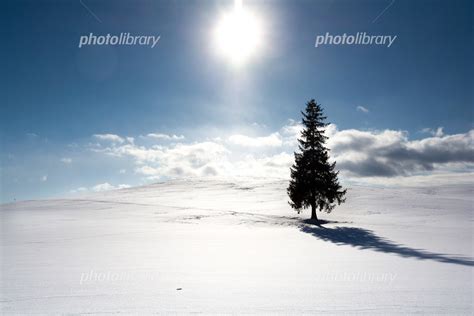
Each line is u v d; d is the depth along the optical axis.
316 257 13.62
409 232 26.45
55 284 8.40
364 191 61.16
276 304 6.36
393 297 6.75
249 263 11.89
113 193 81.75
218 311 5.98
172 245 18.56
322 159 37.56
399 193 59.50
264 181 87.81
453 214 39.97
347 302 6.43
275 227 33.22
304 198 37.59
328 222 35.88
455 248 16.94
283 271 10.09
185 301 6.64
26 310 6.17
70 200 62.16
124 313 5.92
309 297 6.85
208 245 18.61
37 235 24.84
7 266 11.59
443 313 5.70
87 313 5.94
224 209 48.50
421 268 10.57
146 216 42.22
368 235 25.03
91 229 29.67
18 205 58.34
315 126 38.50
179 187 85.62
